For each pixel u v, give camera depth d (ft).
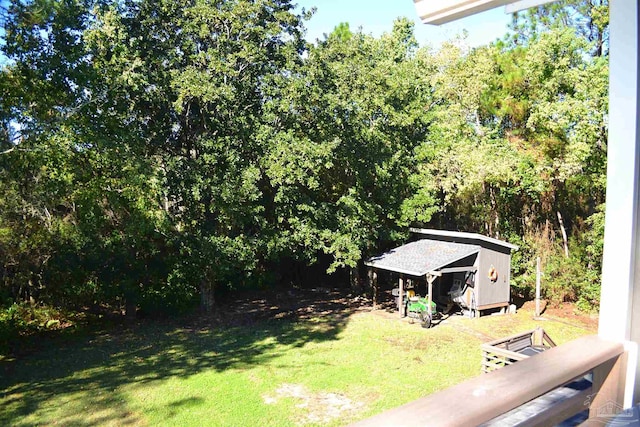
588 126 39.50
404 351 35.88
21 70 32.89
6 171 32.27
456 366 32.58
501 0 6.68
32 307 41.73
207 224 43.88
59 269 41.34
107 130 38.60
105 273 42.75
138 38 39.55
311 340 39.04
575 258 47.09
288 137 39.96
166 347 37.47
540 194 49.70
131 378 30.53
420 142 50.70
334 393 28.07
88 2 36.86
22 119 30.94
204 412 25.44
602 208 42.70
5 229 37.14
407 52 67.10
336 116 42.91
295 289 59.98
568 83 42.96
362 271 59.52
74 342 38.91
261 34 41.39
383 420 4.17
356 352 35.76
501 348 23.49
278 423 24.14
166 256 45.44
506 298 47.32
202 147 42.34
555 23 48.52
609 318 7.09
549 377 5.37
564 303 49.49
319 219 45.93
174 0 40.34
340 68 43.04
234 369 32.17
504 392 4.84
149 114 42.24
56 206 42.57
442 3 7.22
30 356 35.27
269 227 44.73
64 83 35.17
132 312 45.70
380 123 46.39
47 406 26.11
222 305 51.93
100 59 37.65
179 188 40.57
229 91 39.14
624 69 7.02
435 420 4.20
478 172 46.29
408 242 53.36
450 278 51.72
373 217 47.01
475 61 51.01
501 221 53.26
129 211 41.22
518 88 48.29
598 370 6.70
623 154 7.02
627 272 6.93
